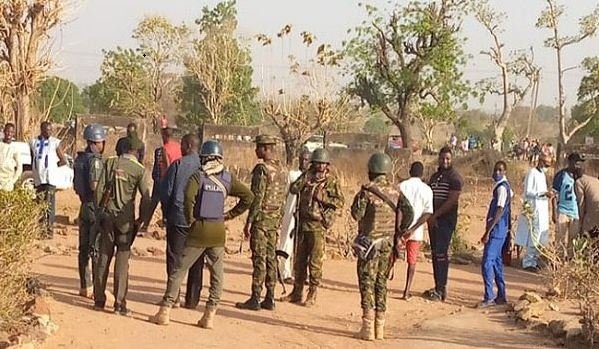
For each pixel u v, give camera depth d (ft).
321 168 35.04
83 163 32.58
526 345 30.40
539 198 49.29
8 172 43.65
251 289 36.86
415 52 134.62
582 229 45.55
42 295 30.73
